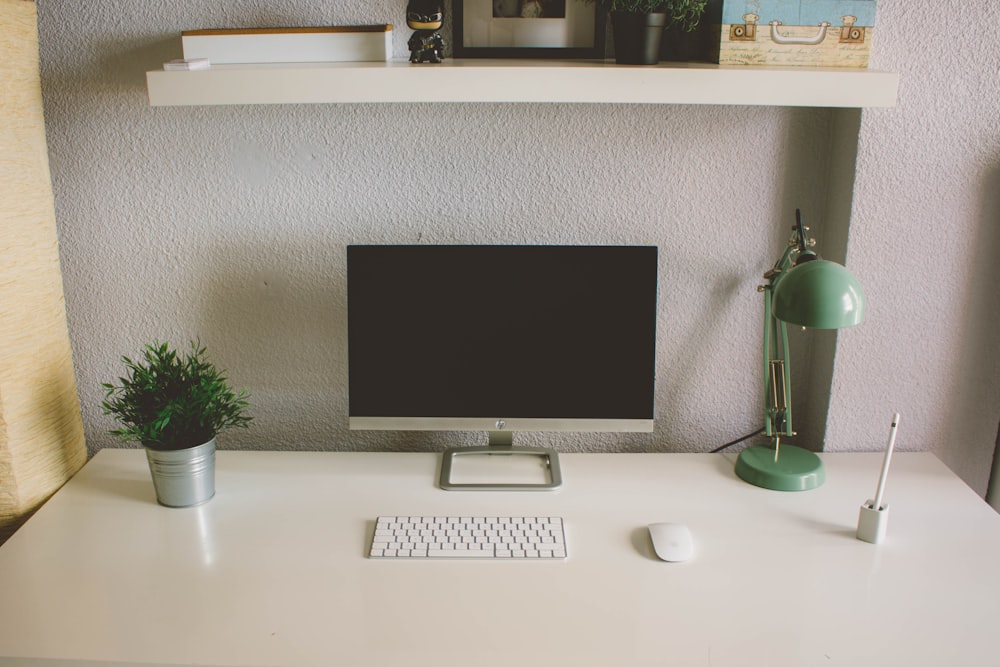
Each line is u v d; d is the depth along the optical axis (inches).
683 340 66.6
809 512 56.6
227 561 51.0
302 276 65.1
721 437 69.0
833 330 63.7
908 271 61.6
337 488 59.9
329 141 62.0
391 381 60.4
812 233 64.3
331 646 43.4
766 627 44.9
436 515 55.9
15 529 58.2
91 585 48.6
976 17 56.0
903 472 62.3
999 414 65.4
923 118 58.1
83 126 61.7
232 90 51.2
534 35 58.3
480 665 42.0
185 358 66.9
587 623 45.2
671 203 63.2
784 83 51.1
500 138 61.8
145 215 63.7
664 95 51.3
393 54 59.7
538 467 63.0
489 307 59.2
